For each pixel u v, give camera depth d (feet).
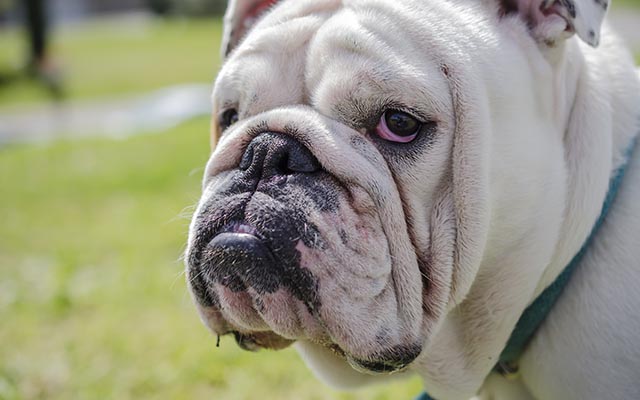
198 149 9.13
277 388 3.60
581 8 2.39
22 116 13.75
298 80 2.41
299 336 2.32
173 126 11.18
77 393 3.67
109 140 10.62
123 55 22.13
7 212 7.43
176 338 4.16
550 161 2.44
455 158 2.34
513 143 2.39
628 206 2.49
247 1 2.77
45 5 18.80
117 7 50.44
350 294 2.25
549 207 2.45
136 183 7.99
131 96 14.70
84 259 5.70
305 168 2.29
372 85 2.32
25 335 4.40
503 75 2.38
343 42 2.35
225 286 2.28
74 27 38.40
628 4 19.80
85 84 16.79
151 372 3.79
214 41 25.13
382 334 2.29
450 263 2.36
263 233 2.23
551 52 2.46
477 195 2.33
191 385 3.68
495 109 2.37
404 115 2.33
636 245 2.45
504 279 2.48
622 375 2.41
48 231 6.66
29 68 18.58
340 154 2.27
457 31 2.37
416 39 2.35
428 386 2.62
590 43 2.39
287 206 2.25
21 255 6.01
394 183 2.33
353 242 2.26
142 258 5.54
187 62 19.34
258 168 2.30
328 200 2.26
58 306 4.78
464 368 2.57
